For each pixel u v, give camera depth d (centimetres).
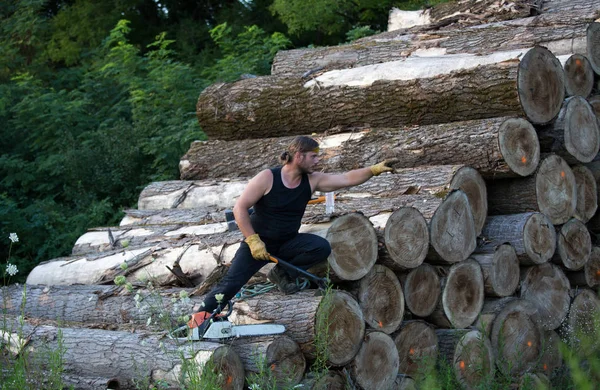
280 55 1281
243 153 1143
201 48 2544
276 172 709
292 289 737
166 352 632
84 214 1606
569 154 980
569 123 976
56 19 2503
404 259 791
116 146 1747
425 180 888
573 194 989
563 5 1212
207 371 604
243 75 1265
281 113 1145
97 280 943
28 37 2219
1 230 1562
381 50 1172
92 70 2245
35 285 941
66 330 742
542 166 947
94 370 691
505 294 901
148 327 755
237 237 867
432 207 832
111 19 2484
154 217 1066
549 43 1075
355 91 1077
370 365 750
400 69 1057
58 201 1791
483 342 818
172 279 888
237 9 2517
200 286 804
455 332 844
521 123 922
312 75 1148
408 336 812
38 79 2103
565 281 987
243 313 728
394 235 787
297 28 2156
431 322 870
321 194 937
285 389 643
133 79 1842
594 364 817
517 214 934
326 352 675
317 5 2091
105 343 702
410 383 797
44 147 1828
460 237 857
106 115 1981
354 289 768
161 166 1709
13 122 1845
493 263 884
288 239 729
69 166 1722
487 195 968
